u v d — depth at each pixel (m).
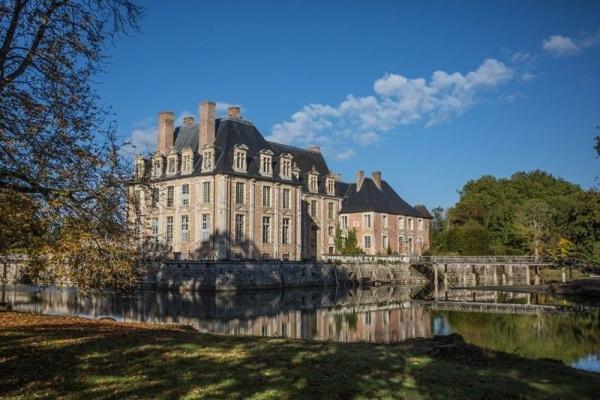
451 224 90.00
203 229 53.50
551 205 78.62
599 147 27.91
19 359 12.10
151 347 13.78
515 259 60.47
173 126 59.38
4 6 12.12
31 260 13.48
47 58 12.57
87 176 12.99
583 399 10.41
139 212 14.41
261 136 60.97
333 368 11.85
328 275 56.50
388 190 79.62
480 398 10.05
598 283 48.84
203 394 9.72
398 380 11.08
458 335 16.69
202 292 44.94
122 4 13.68
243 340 15.60
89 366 11.64
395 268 63.97
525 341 23.11
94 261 13.28
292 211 60.22
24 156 12.27
